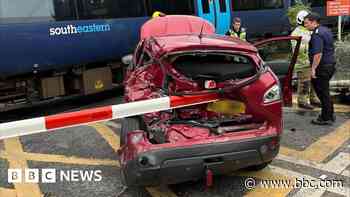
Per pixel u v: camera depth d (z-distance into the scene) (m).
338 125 6.25
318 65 5.98
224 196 4.27
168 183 3.81
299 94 7.12
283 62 5.61
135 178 3.73
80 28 7.78
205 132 4.04
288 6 14.05
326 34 5.92
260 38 13.47
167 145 3.73
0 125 3.48
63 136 6.22
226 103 4.21
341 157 5.08
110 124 6.77
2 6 6.57
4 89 7.05
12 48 6.71
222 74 4.06
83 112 3.81
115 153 5.51
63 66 7.60
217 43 4.20
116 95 9.29
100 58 8.30
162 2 9.67
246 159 3.92
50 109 8.15
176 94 4.04
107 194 4.38
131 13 8.90
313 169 4.78
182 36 4.82
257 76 4.07
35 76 7.48
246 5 12.63
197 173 3.80
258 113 4.08
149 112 3.95
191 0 10.47
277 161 5.01
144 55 4.94
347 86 7.00
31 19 6.97
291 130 6.05
